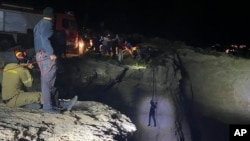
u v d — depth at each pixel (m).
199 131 29.92
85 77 21.48
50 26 6.50
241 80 34.81
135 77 25.47
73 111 7.43
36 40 6.54
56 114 6.88
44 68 6.60
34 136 5.46
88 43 27.52
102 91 21.92
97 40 27.22
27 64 7.35
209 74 34.94
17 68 7.17
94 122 6.76
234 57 38.97
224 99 33.66
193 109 31.48
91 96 20.44
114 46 27.50
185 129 27.39
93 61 24.62
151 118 23.75
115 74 24.12
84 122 6.65
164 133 24.23
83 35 27.78
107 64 24.84
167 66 28.75
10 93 7.15
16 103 7.13
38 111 7.00
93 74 22.47
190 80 33.97
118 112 8.22
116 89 23.61
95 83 22.27
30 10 20.62
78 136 5.75
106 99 21.80
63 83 19.06
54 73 6.72
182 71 33.28
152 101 23.16
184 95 31.12
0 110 6.81
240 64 36.34
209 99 33.16
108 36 27.44
